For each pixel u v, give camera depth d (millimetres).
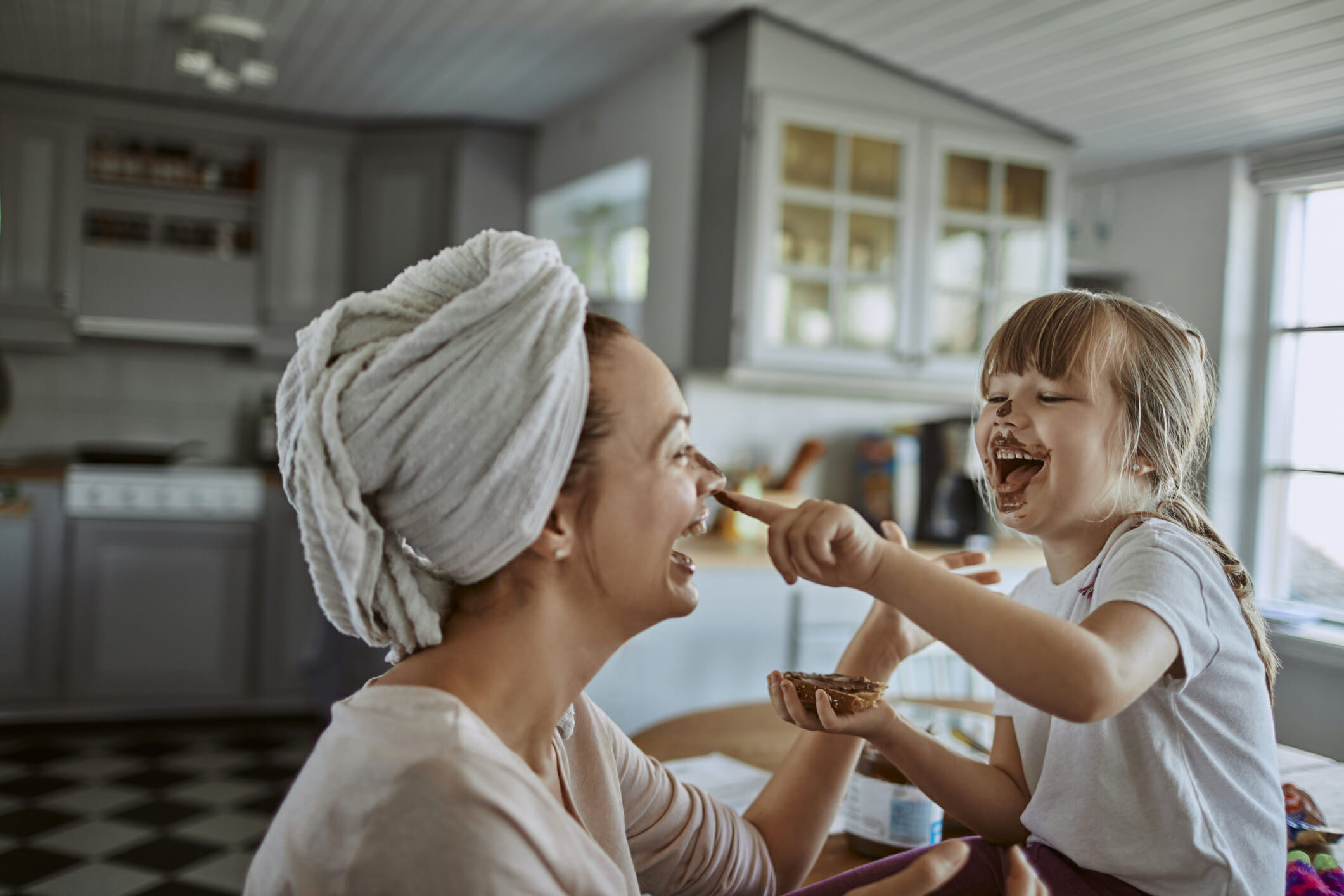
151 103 4051
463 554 620
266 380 4516
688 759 1280
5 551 3635
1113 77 2273
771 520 674
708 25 2979
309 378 622
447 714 595
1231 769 776
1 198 3877
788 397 3385
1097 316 837
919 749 880
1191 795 769
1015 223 3053
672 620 2691
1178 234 1685
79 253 3982
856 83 2961
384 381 599
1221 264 1528
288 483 673
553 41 3152
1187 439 864
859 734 847
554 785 682
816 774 944
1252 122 1517
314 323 647
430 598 661
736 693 2775
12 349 4168
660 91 3250
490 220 4145
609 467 644
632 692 2648
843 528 638
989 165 3090
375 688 635
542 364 596
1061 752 840
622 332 679
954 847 668
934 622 638
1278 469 1366
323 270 4277
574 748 762
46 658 3691
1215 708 772
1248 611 844
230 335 4199
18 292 3904
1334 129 1382
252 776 3301
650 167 3303
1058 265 2949
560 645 664
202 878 2514
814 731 920
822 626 2850
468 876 549
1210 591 766
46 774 3246
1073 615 848
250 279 4215
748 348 2854
